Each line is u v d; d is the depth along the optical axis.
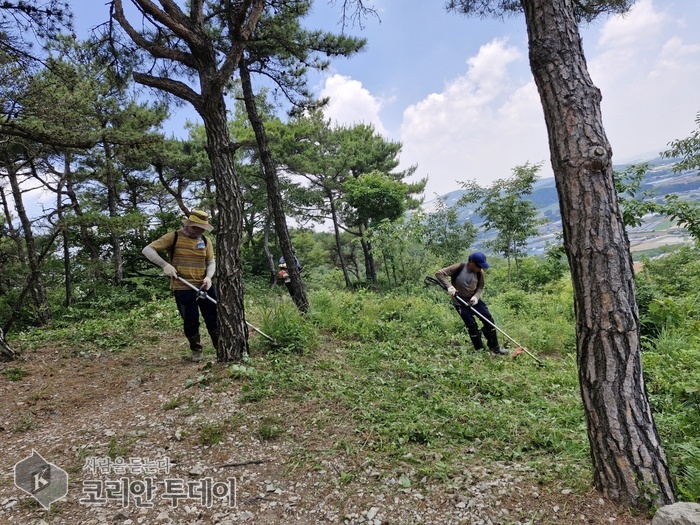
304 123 23.64
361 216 24.95
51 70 7.06
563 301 11.12
